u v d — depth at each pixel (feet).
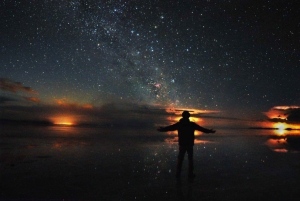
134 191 16.28
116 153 29.04
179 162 19.94
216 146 36.17
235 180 19.16
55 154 27.17
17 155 25.91
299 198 15.44
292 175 20.77
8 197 14.64
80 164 23.12
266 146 37.04
